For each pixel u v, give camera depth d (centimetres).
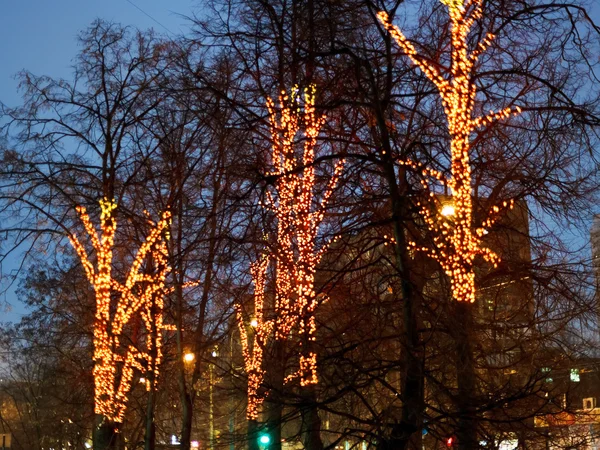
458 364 1498
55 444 4597
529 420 1688
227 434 1700
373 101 1457
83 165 2667
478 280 1784
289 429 2441
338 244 1759
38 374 4616
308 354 1571
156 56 2633
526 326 1830
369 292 1672
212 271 2200
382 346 1609
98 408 2680
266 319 1889
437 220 1436
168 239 2383
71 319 3167
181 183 2306
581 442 1778
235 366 2320
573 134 1784
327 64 1783
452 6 1409
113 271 2841
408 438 1318
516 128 1912
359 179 1706
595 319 1933
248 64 2089
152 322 2448
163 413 3281
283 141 1769
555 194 1883
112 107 2666
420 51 1811
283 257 1708
